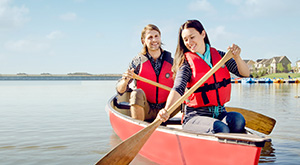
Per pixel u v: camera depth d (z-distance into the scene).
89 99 11.32
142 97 3.58
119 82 3.76
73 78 84.00
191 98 2.54
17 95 13.70
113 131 4.87
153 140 2.93
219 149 2.23
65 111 7.52
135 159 3.13
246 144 2.05
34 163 3.14
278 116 6.34
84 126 5.34
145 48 3.89
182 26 2.57
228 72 2.63
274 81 37.97
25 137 4.42
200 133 2.35
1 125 5.47
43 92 16.31
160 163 2.88
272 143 3.93
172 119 4.04
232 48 2.42
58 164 3.11
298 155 3.37
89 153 3.53
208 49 2.60
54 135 4.57
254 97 12.12
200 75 2.51
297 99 10.94
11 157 3.37
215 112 2.54
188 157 2.49
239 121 2.41
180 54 2.62
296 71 86.88
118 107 4.74
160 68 3.86
